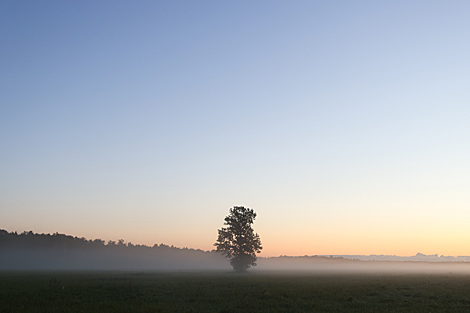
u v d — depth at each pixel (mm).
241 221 111188
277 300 31719
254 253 111062
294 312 24953
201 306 27266
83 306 26656
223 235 111062
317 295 36000
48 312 23766
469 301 31812
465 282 60125
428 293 38750
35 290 38719
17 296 32812
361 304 29250
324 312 24938
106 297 33688
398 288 45531
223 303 29516
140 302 30016
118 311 24312
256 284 52875
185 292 38438
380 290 42406
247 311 25188
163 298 33188
